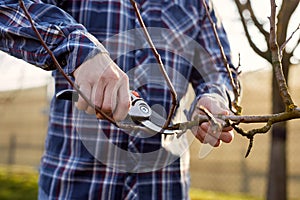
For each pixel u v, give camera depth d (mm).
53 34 1079
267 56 2488
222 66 1506
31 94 11633
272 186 3279
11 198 5035
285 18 2291
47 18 1143
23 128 12438
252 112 6711
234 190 8367
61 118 1392
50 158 1420
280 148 3254
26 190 5473
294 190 8141
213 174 8633
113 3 1399
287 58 2488
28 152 12500
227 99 1333
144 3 1464
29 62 1122
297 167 7949
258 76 5281
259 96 6574
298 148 7781
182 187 1459
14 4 1160
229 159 8477
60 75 1380
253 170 8180
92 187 1357
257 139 8055
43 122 11992
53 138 1417
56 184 1382
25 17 1140
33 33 1098
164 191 1415
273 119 1006
